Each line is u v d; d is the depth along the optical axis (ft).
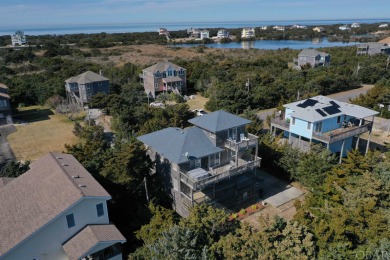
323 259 61.26
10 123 181.47
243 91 198.49
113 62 370.94
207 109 206.18
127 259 75.72
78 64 325.62
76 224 71.05
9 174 99.35
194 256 59.98
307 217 72.54
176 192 94.84
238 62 330.75
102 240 68.03
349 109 129.59
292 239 63.36
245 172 101.76
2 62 362.53
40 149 144.97
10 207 73.87
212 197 92.89
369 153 105.91
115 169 89.61
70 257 65.46
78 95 223.10
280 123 136.15
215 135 97.30
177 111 160.04
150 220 78.89
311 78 252.62
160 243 62.85
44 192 75.51
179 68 250.57
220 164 101.19
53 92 229.04
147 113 163.63
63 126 176.76
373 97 185.47
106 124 177.47
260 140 123.95
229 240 62.49
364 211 70.74
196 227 67.92
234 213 95.71
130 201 90.84
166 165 96.73
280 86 216.13
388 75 263.08
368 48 366.84
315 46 565.53
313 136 121.08
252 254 61.11
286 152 112.37
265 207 98.94
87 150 108.27
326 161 105.50
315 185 100.07
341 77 240.73
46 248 67.87
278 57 377.50
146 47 529.86
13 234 64.95
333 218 70.44
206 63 320.70
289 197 104.37
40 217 67.41
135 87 236.84
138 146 95.14
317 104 131.64
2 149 144.87
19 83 237.66
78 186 73.51
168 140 99.25
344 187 88.28
